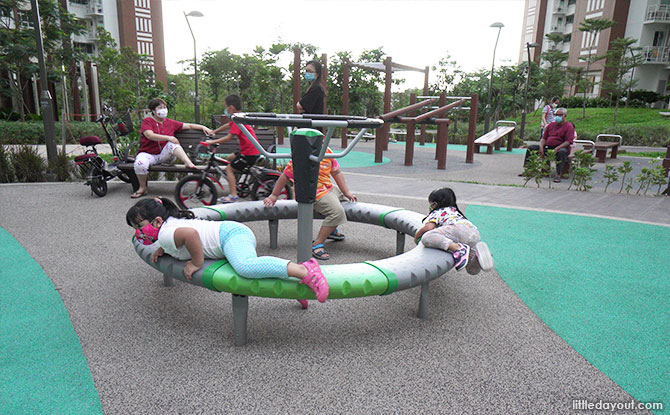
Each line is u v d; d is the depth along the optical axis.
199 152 6.41
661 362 2.51
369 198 7.00
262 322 2.92
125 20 45.88
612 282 3.71
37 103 23.97
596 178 10.02
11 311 2.99
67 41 23.55
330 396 2.15
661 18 37.22
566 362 2.49
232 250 2.56
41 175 8.06
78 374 2.29
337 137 21.41
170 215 2.83
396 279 2.59
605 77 39.78
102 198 6.56
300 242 2.79
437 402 2.12
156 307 3.10
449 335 2.78
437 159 12.66
